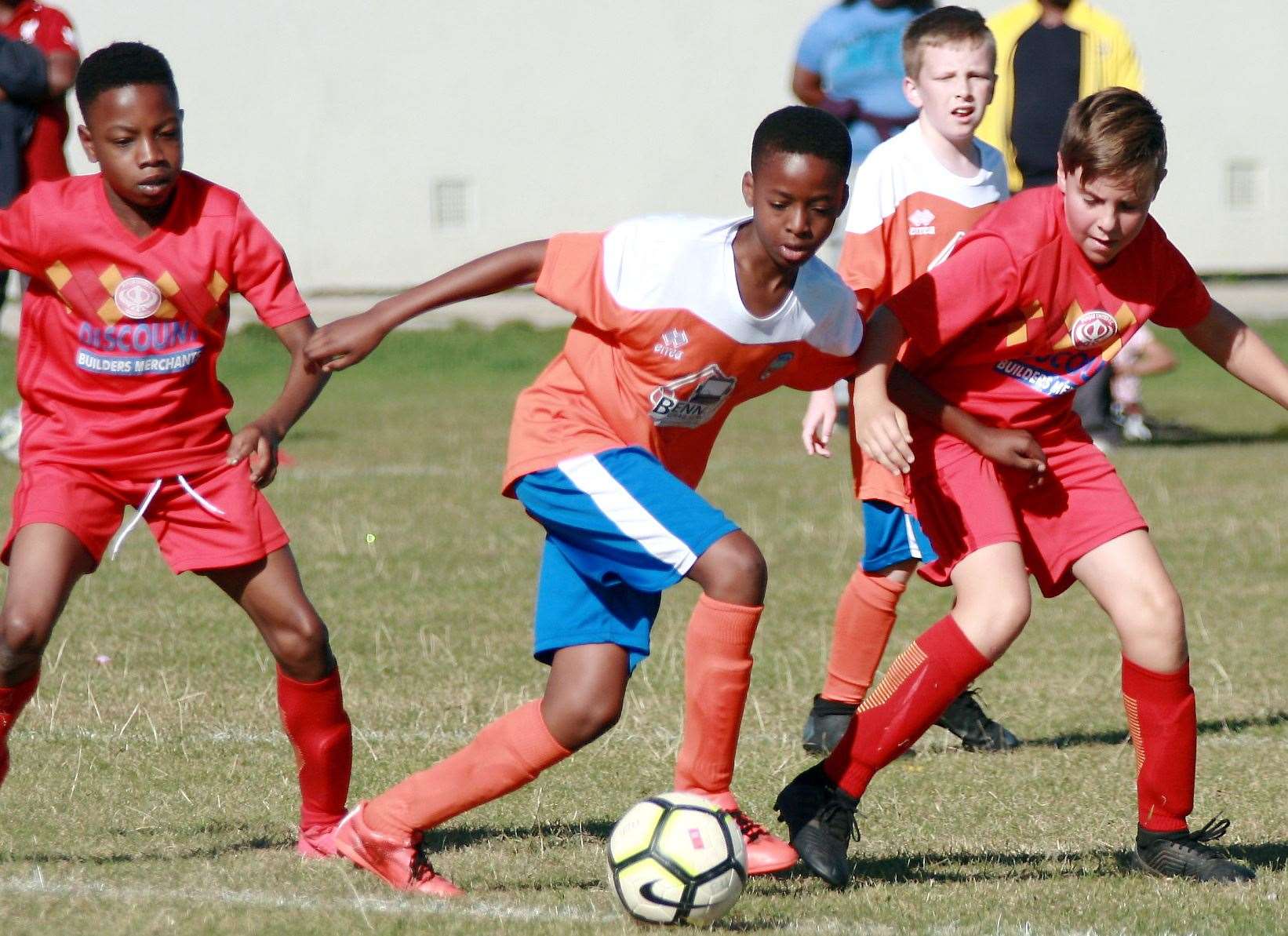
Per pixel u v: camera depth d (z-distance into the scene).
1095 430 49.62
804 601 29.70
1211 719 22.14
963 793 18.88
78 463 15.37
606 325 14.58
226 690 22.89
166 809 17.44
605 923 13.73
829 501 40.44
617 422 14.86
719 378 14.79
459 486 42.12
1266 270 107.69
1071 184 15.22
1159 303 16.08
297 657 15.52
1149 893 15.05
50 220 15.12
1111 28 36.91
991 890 15.09
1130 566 15.72
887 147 21.17
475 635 26.64
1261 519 37.56
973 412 16.25
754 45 102.38
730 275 14.34
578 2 101.31
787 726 21.89
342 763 15.93
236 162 99.62
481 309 94.00
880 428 14.97
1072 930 13.85
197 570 15.52
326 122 100.00
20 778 18.41
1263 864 16.25
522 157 101.94
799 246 13.96
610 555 14.41
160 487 15.50
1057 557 16.14
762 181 13.93
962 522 15.82
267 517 15.66
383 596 29.39
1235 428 55.72
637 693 23.30
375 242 101.19
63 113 38.94
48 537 15.08
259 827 16.94
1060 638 27.17
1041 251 15.44
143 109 14.63
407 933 13.26
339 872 15.17
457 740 20.62
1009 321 15.76
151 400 15.40
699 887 13.56
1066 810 18.22
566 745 14.50
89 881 14.62
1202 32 105.06
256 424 15.21
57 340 15.42
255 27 98.81
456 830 17.14
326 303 93.31
